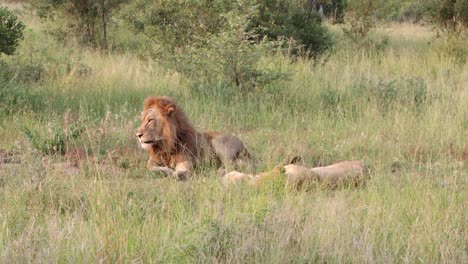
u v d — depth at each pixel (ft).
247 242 25.39
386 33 106.52
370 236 27.27
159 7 70.28
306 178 34.04
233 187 32.91
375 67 74.02
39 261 24.23
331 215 28.60
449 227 28.25
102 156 39.93
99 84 59.47
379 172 36.22
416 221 28.76
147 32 71.46
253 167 38.81
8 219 28.25
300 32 78.89
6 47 59.62
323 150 41.93
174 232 27.20
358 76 63.72
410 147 43.62
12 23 60.23
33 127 45.52
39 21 106.22
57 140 41.42
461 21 92.99
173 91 56.90
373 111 50.57
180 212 29.66
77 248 25.12
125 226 27.68
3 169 35.40
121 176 34.71
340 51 86.22
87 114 50.29
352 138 44.93
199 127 46.42
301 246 26.00
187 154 38.34
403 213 30.60
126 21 74.79
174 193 32.48
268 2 78.28
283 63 67.51
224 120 49.60
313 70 68.08
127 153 41.70
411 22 130.72
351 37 92.58
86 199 30.91
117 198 31.24
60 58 69.36
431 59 77.92
